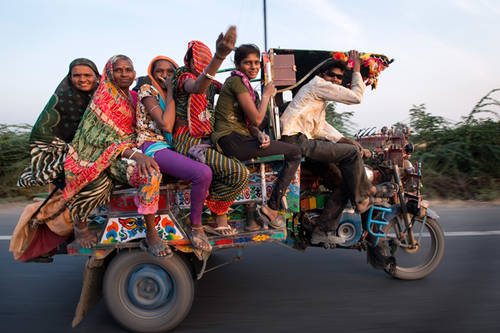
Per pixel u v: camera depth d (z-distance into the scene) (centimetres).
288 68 337
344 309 328
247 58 290
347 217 363
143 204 264
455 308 325
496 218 593
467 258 438
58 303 347
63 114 280
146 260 287
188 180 273
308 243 371
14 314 327
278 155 293
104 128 273
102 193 274
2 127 787
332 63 346
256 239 300
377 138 393
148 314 290
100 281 307
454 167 774
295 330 295
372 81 405
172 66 296
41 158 274
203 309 331
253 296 355
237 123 298
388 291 362
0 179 765
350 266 425
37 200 311
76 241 288
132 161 270
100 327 305
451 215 616
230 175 278
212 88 321
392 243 389
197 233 281
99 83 286
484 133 787
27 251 304
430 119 846
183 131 290
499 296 346
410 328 296
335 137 364
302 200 363
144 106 283
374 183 382
